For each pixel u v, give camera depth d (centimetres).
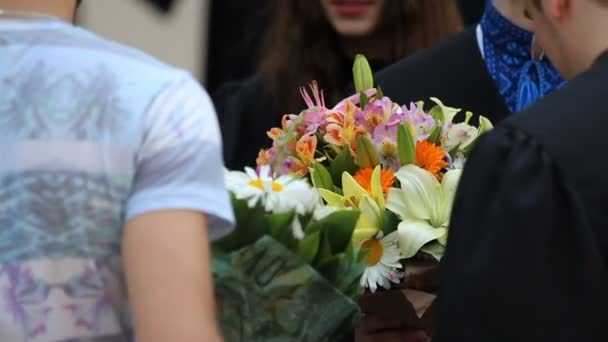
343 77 600
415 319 394
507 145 300
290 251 351
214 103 634
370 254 386
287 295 352
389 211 390
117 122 292
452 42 513
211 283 287
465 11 746
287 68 596
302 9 598
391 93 511
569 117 300
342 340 365
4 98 295
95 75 296
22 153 291
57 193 290
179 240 283
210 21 759
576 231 287
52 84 295
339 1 585
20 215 290
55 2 308
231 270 347
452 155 412
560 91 309
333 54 599
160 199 287
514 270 286
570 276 286
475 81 501
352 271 365
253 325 351
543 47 327
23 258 290
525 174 294
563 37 314
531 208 289
